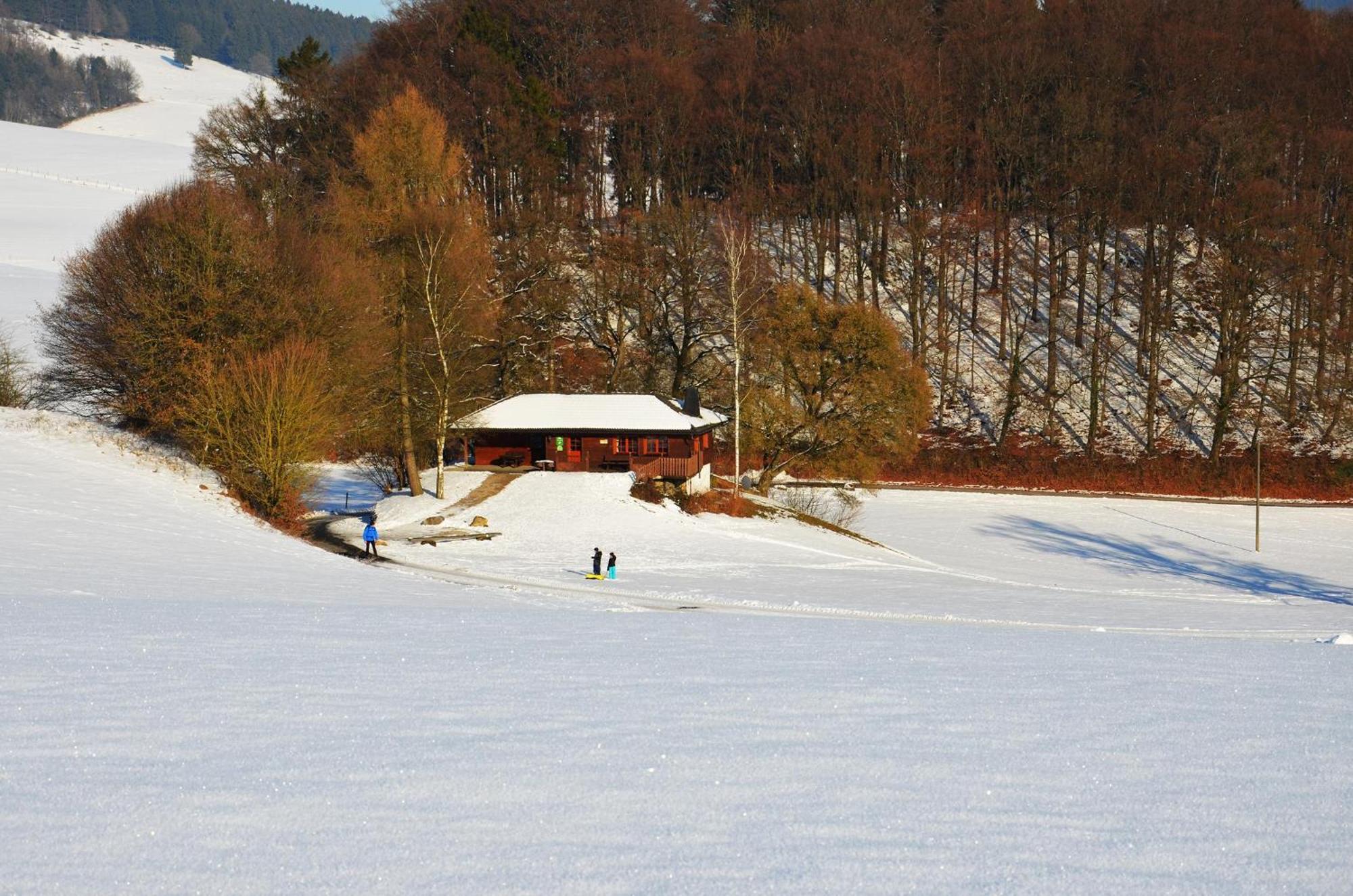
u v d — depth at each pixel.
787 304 68.25
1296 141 92.56
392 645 14.89
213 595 24.58
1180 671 14.51
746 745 9.27
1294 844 7.10
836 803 7.75
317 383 50.47
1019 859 6.74
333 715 10.00
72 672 11.84
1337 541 64.19
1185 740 9.81
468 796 7.71
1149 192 88.56
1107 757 9.18
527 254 76.12
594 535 50.88
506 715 10.18
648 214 86.38
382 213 63.09
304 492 54.75
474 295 62.41
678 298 82.12
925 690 12.14
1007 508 71.44
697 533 53.12
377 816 7.27
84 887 6.04
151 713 9.91
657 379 80.12
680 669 13.20
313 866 6.40
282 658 13.27
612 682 12.08
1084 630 28.62
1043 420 85.50
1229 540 63.94
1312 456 81.00
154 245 52.94
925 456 82.88
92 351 54.59
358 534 49.97
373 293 57.06
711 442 78.44
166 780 7.91
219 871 6.30
